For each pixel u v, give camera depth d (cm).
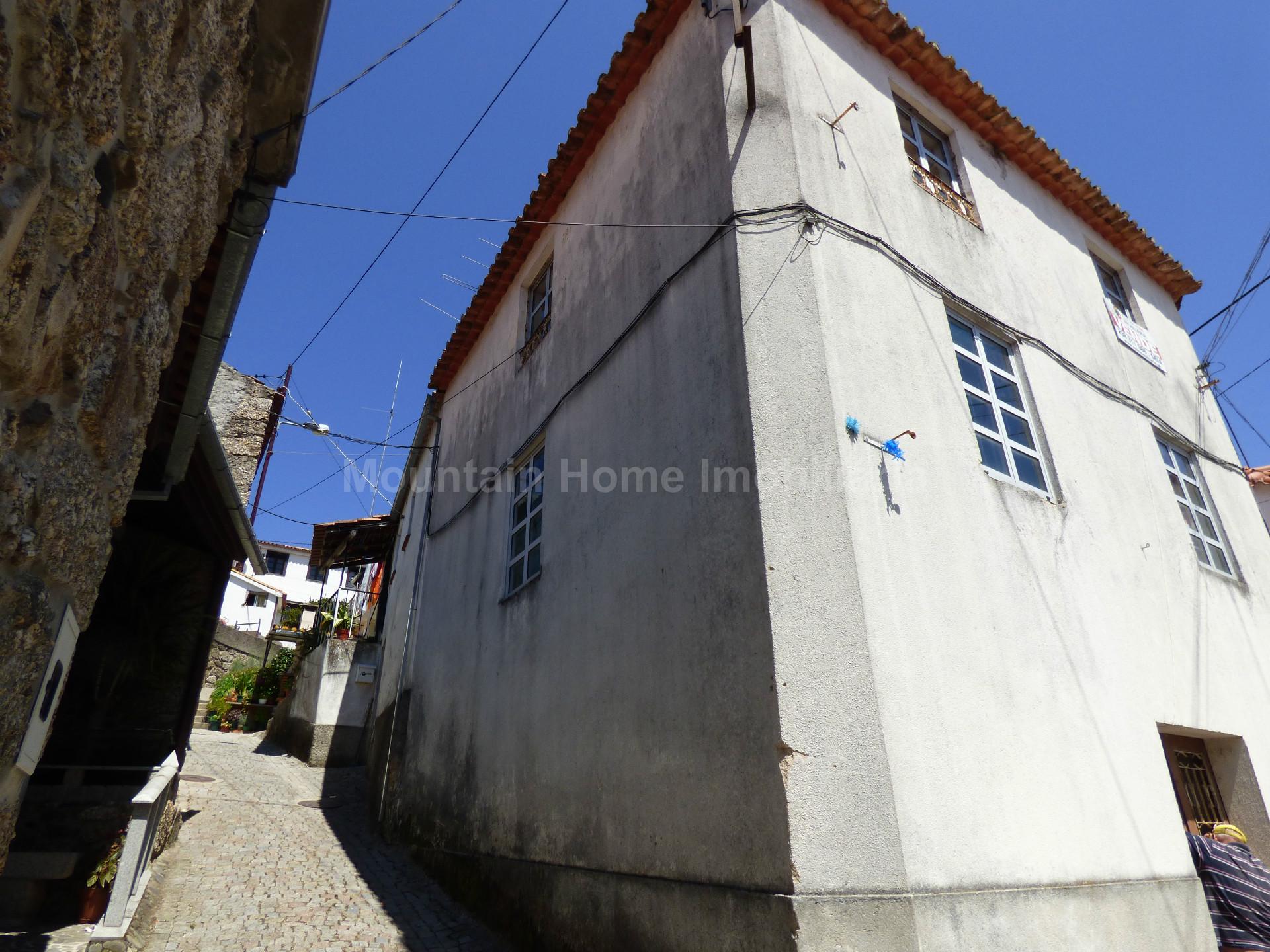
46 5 172
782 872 334
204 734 1499
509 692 650
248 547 755
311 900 585
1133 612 536
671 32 637
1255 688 606
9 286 165
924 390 482
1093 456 597
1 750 188
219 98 324
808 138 514
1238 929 445
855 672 363
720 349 470
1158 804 463
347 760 1233
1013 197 700
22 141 168
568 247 759
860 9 592
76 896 483
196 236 317
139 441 281
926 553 422
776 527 396
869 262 497
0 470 175
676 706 432
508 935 538
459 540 884
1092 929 383
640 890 418
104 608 704
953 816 361
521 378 801
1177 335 863
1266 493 1171
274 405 1163
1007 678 422
